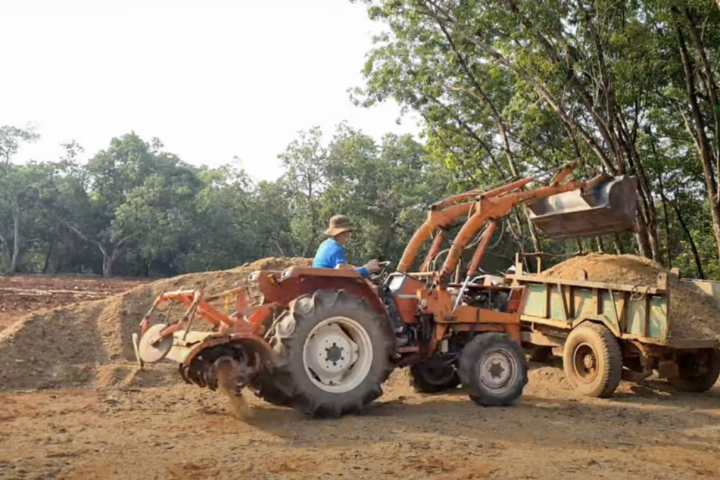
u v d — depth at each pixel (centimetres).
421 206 4291
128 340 1068
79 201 6184
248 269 1330
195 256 5819
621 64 1716
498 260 1867
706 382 943
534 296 1062
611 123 1819
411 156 5194
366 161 4738
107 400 796
